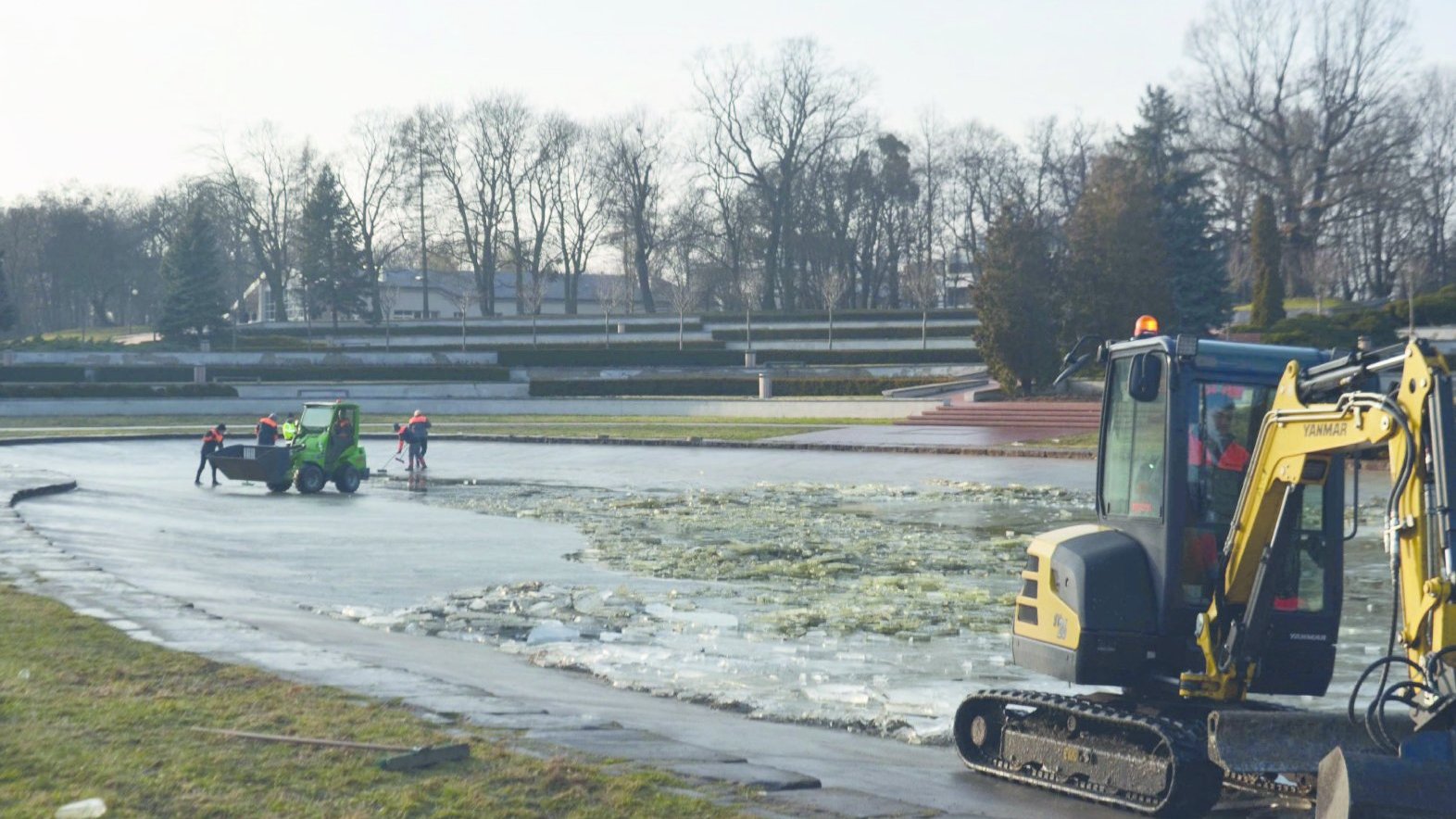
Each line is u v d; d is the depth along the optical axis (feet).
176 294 279.49
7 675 29.71
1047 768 27.66
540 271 344.08
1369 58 246.06
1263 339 194.18
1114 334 186.91
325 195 306.55
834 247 320.91
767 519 87.04
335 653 36.94
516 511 92.89
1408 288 236.84
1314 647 26.86
